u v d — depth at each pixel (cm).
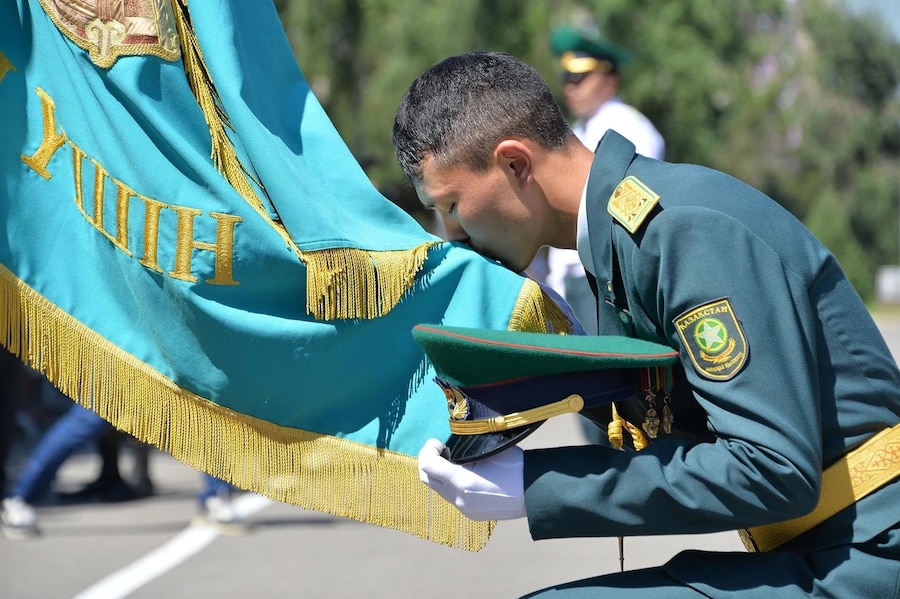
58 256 602
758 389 476
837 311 506
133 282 587
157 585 1234
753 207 502
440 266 593
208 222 577
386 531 1483
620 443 533
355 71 3897
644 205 504
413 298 591
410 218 633
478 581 1236
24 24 611
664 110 4128
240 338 576
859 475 504
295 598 1173
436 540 588
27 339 600
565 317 625
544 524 506
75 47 595
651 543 1376
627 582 514
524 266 575
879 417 508
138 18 589
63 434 1479
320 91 4028
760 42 4575
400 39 3822
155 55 587
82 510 1670
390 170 3725
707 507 481
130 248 585
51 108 604
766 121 7556
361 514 590
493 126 532
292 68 660
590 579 523
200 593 1198
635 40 4025
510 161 535
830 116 9325
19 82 607
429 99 543
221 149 592
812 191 8994
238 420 588
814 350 498
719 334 480
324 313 577
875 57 9581
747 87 4572
